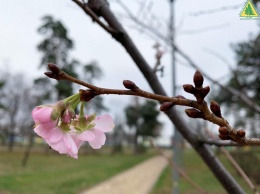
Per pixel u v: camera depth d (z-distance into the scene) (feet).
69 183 52.19
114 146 173.58
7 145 148.66
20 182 47.47
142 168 87.71
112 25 6.27
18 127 125.49
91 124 3.34
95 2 6.32
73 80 3.12
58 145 3.07
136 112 173.99
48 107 3.14
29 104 111.04
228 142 4.92
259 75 30.30
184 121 5.87
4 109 109.40
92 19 6.05
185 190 42.78
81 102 3.26
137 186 55.42
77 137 3.25
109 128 3.38
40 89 109.60
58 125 3.15
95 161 105.29
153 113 166.30
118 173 73.36
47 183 49.88
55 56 118.83
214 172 5.54
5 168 65.51
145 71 6.20
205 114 2.99
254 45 13.24
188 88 3.00
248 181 6.36
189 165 70.03
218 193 37.93
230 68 11.57
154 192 48.06
